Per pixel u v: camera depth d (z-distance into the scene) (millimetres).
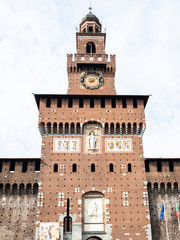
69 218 47312
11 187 50750
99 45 67625
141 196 49000
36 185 51438
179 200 52062
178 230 50000
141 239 46125
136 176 50531
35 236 45625
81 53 64875
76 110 55000
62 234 45719
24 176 51406
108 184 49594
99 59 63938
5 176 51281
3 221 49062
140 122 54562
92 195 49062
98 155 51844
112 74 62406
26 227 48750
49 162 50875
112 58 63812
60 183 49250
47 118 54031
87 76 61625
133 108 55875
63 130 53344
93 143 52469
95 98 56375
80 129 53688
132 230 46562
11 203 50250
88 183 49469
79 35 68500
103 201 48719
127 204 48312
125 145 53000
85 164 50969
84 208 48188
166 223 47500
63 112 54719
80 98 56438
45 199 47938
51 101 55656
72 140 52906
